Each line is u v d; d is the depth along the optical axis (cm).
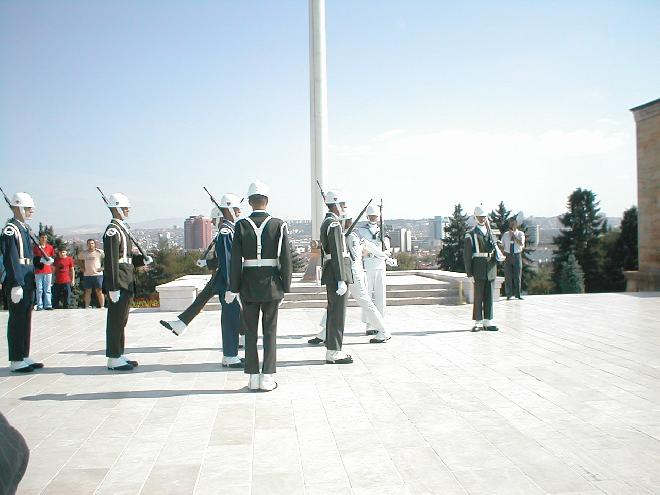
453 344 939
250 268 674
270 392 673
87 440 525
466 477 430
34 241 827
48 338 1078
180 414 597
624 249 4284
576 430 528
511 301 1530
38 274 1512
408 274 1886
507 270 1581
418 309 1372
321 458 472
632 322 1155
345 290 801
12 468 253
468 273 1052
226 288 808
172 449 499
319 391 672
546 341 957
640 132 2098
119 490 420
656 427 534
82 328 1198
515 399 626
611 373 735
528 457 466
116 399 658
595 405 602
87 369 812
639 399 622
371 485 420
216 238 850
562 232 5034
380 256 1034
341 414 585
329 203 832
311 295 1450
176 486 425
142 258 838
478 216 1056
